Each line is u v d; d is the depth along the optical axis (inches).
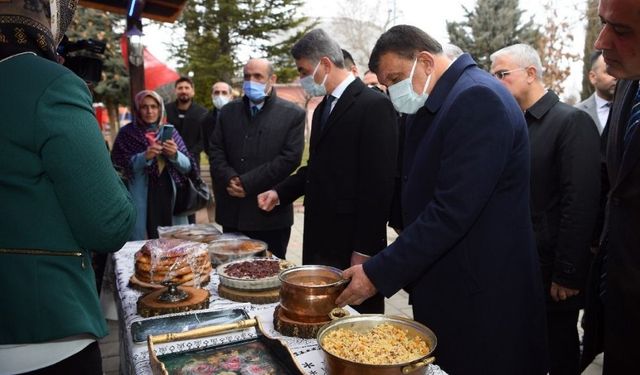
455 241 54.0
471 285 57.7
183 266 67.6
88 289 44.1
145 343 50.1
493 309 57.5
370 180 85.0
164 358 44.4
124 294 66.8
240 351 46.3
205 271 70.5
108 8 161.3
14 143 39.1
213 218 198.1
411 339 44.7
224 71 585.3
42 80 39.6
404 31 63.1
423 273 60.9
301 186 100.8
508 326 57.6
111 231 42.8
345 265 90.8
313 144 95.4
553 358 89.0
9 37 40.0
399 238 55.4
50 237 40.9
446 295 59.2
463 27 725.3
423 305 61.0
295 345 50.5
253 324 51.3
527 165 59.2
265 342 47.7
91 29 384.8
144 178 122.3
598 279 61.8
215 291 68.2
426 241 53.3
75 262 42.9
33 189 40.1
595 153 81.0
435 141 58.9
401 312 142.8
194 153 200.7
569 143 81.8
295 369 41.4
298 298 52.9
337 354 40.4
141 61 159.0
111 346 116.4
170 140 117.1
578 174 80.0
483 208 57.2
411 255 53.4
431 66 62.6
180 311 58.1
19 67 39.6
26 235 40.1
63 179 39.6
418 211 61.0
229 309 57.7
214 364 43.6
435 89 61.0
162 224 121.5
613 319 52.9
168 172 121.8
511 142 54.9
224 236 94.0
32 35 41.0
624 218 51.2
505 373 57.7
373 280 53.5
